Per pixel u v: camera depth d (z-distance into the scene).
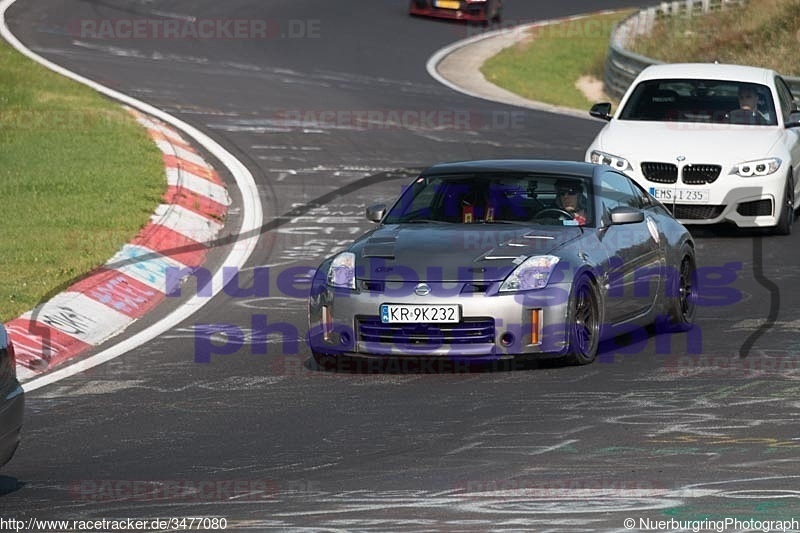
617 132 54.62
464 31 128.00
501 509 22.45
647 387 31.47
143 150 67.69
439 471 24.97
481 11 130.50
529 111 89.75
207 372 34.66
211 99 86.50
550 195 36.69
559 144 75.75
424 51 115.62
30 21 115.56
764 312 40.56
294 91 91.50
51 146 67.62
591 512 22.16
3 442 23.89
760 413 28.81
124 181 60.28
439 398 30.94
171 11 127.44
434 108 88.00
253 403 31.17
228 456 26.67
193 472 25.55
